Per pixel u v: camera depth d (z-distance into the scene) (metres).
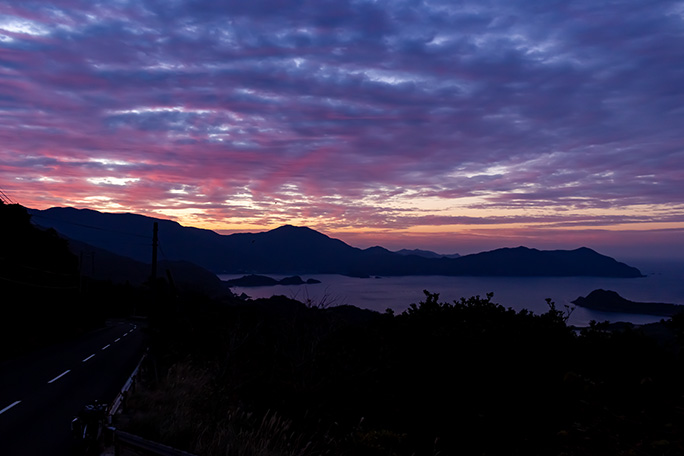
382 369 8.60
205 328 20.06
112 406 11.64
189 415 9.98
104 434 9.20
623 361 6.40
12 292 30.03
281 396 9.09
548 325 7.96
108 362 23.88
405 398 7.90
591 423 5.38
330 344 9.59
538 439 6.43
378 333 9.42
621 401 5.66
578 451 5.11
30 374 20.08
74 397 15.25
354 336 9.65
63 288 40.28
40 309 34.81
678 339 6.25
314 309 10.91
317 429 8.31
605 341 7.00
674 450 4.50
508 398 6.90
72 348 31.00
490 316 8.88
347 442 7.73
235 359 11.10
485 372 7.24
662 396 5.54
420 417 7.58
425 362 7.97
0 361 24.52
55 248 39.81
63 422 12.12
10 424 11.94
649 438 4.78
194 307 28.08
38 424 11.93
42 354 27.55
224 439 7.91
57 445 10.13
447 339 7.93
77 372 20.58
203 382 13.59
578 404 6.12
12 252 30.89
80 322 44.69
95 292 61.62
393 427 7.80
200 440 8.23
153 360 18.05
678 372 6.00
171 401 12.37
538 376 6.88
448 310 9.39
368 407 8.35
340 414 8.45
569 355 7.06
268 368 10.17
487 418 6.89
